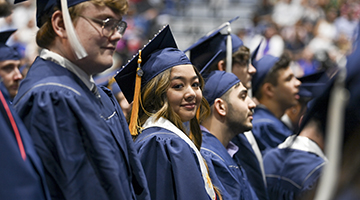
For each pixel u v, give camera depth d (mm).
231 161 2510
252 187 2945
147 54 2191
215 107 2564
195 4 12367
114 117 1709
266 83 3719
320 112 930
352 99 795
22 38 6324
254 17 10586
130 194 1579
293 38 9367
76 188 1429
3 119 1312
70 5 1519
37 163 1353
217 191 2148
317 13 9758
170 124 2084
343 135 799
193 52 2990
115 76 2199
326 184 775
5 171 1266
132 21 10023
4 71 3090
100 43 1555
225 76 2609
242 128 2578
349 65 807
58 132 1436
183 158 1922
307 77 3967
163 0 11656
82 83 1595
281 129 3570
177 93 2086
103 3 1529
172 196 1913
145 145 1996
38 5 1591
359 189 787
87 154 1472
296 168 2699
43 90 1481
